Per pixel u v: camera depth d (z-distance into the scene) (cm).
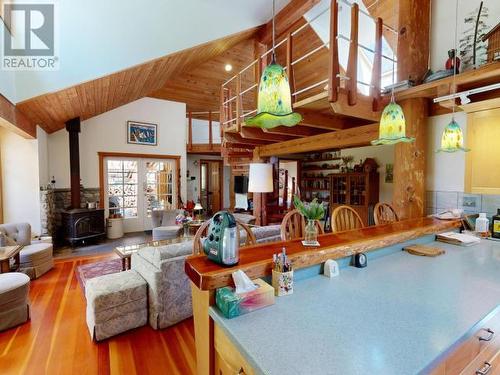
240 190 1023
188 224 454
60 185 579
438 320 103
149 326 250
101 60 353
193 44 409
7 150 464
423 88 262
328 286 134
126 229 677
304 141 418
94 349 216
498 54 216
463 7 283
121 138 655
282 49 602
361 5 417
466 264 169
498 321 120
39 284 346
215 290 115
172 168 738
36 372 190
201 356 128
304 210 163
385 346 87
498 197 255
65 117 501
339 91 246
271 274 129
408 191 299
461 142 231
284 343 88
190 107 791
